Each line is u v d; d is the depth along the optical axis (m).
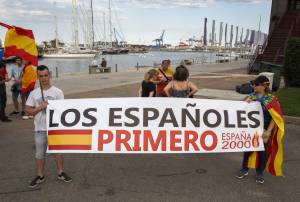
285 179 5.24
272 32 24.05
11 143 6.95
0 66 8.57
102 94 13.59
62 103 4.69
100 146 4.74
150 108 4.86
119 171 5.46
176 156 6.23
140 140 4.80
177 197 4.53
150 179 5.14
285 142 7.25
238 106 4.99
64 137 4.68
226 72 25.80
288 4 26.23
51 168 5.53
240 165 5.83
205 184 4.97
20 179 5.08
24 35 4.56
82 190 4.71
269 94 4.92
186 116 4.89
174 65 35.88
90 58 84.75
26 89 8.92
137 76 22.36
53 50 88.75
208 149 4.91
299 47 13.99
